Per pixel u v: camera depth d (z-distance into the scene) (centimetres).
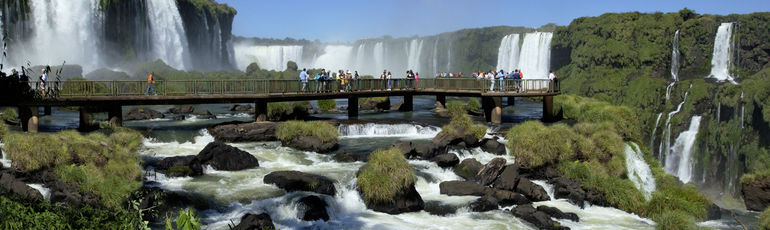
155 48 7619
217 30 9712
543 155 2297
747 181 2527
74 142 1938
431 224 1772
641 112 5972
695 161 5209
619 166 2364
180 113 4259
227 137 2800
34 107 2722
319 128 2723
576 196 2083
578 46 7319
